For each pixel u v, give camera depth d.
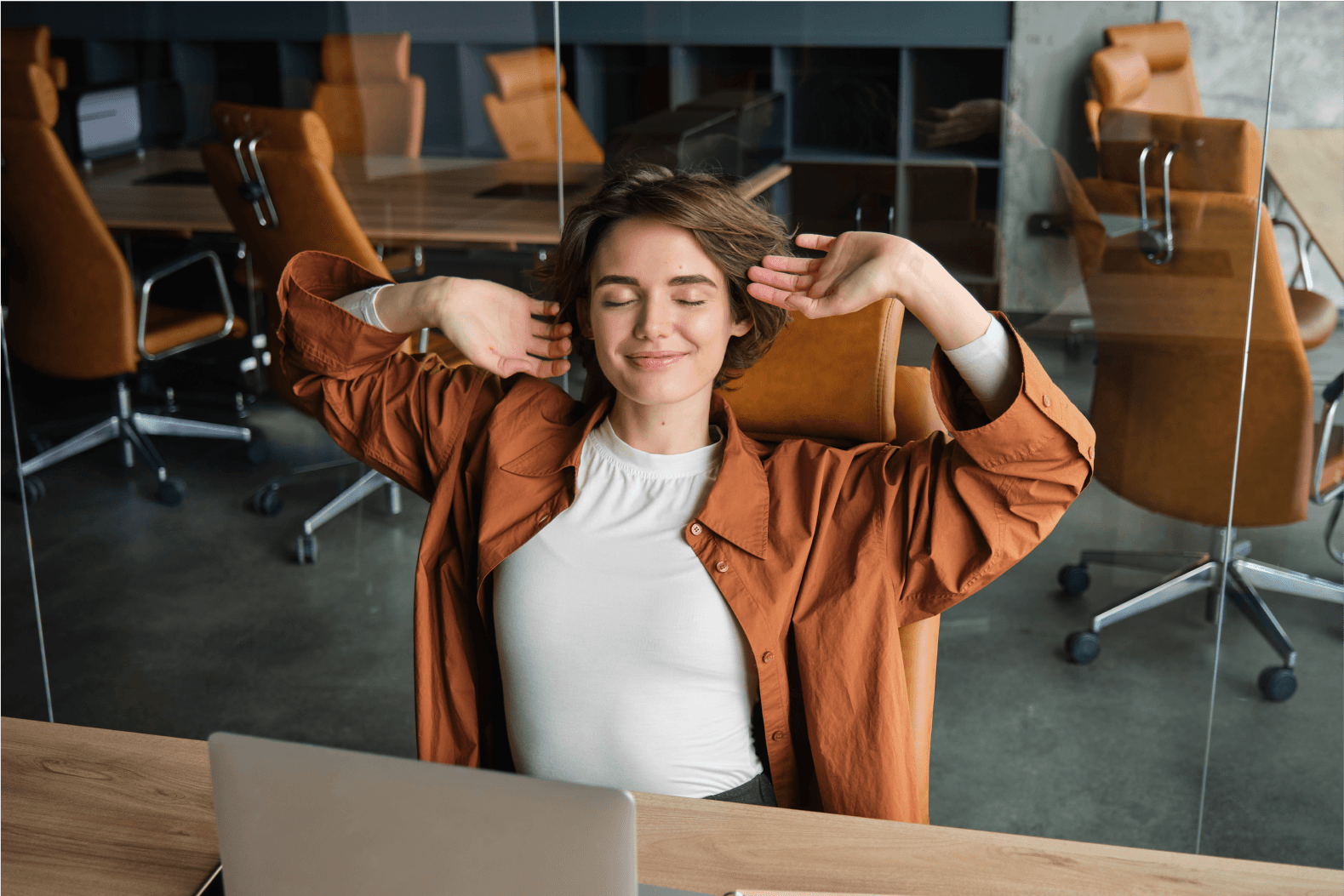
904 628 1.33
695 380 1.25
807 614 1.26
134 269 2.17
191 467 2.26
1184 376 1.81
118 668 2.39
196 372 2.22
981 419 1.25
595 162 1.95
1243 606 1.88
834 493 1.28
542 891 0.78
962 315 1.18
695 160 1.91
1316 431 1.78
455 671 1.41
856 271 1.18
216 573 2.30
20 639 2.43
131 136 2.08
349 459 2.19
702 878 0.97
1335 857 1.94
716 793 1.27
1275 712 1.91
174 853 1.03
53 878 1.00
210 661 2.35
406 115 2.00
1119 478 1.88
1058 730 2.00
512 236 2.01
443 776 0.78
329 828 0.81
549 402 1.41
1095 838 2.03
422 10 1.94
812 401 1.47
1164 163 1.74
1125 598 1.92
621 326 1.24
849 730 1.26
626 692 1.26
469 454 1.43
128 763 1.17
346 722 2.30
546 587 1.28
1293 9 1.63
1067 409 1.19
